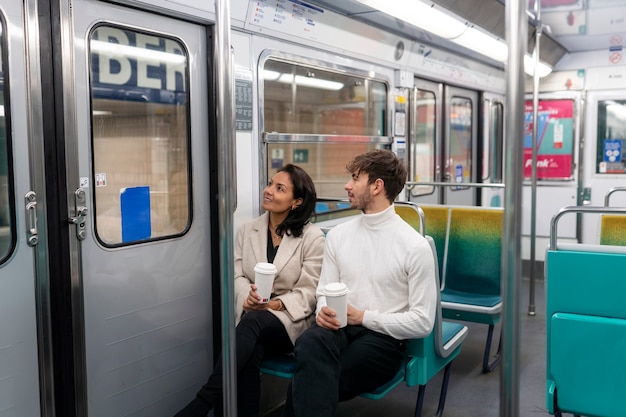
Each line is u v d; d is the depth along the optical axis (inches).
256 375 112.0
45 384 99.4
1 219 92.5
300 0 144.6
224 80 75.0
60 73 98.5
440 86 238.2
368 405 145.6
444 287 171.6
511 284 60.1
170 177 121.3
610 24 226.7
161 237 119.3
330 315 98.9
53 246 100.0
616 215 145.9
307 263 121.2
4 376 93.9
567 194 292.8
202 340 130.4
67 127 99.8
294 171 124.8
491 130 286.5
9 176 92.7
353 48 170.7
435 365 116.6
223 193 76.2
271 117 152.7
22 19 93.1
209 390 106.9
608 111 283.9
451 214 171.0
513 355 60.6
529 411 139.6
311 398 92.7
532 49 243.8
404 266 105.2
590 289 91.8
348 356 101.5
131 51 111.7
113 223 110.2
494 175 297.7
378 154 109.1
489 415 138.2
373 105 190.7
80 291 103.7
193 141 125.3
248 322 110.8
